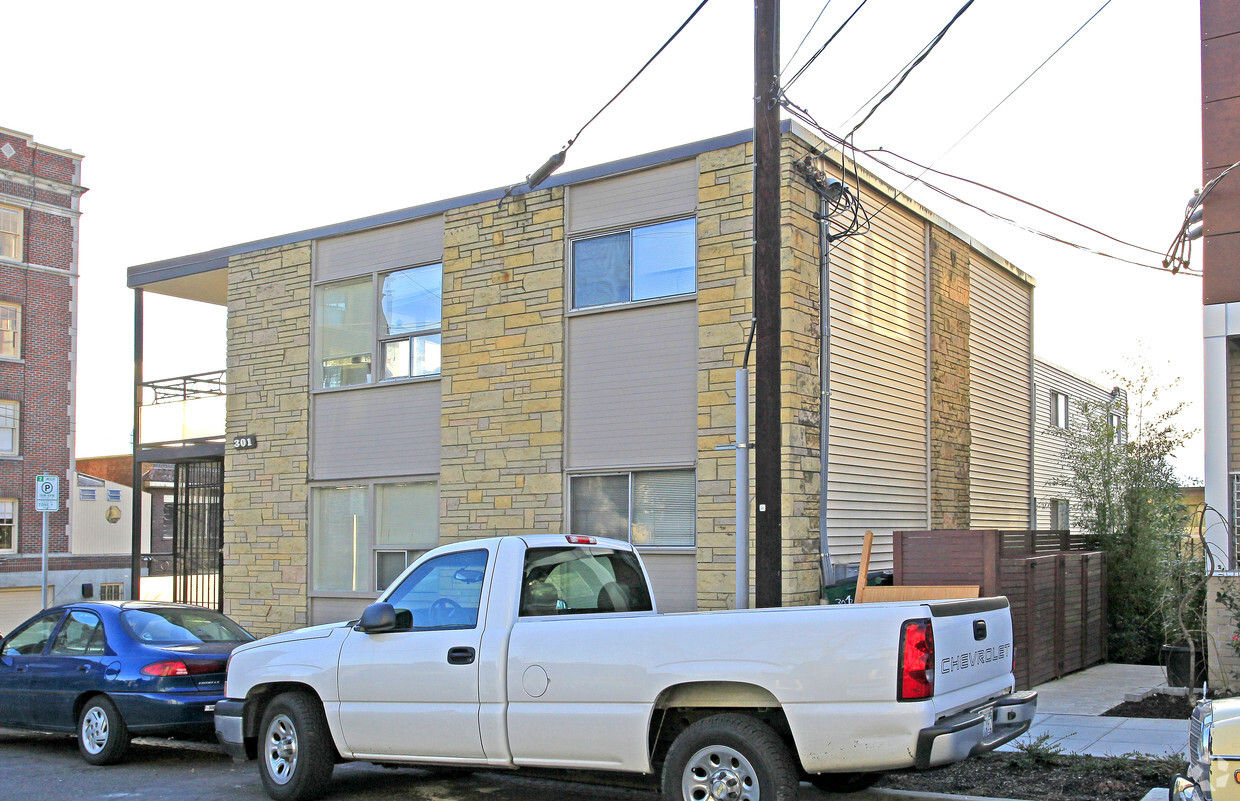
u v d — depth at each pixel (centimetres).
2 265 3622
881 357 1428
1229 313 1103
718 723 657
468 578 788
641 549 1304
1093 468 1680
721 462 1248
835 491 1297
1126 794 765
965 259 1697
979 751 641
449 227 1522
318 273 1678
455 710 754
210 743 1155
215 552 2030
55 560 3703
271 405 1706
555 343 1400
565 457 1380
